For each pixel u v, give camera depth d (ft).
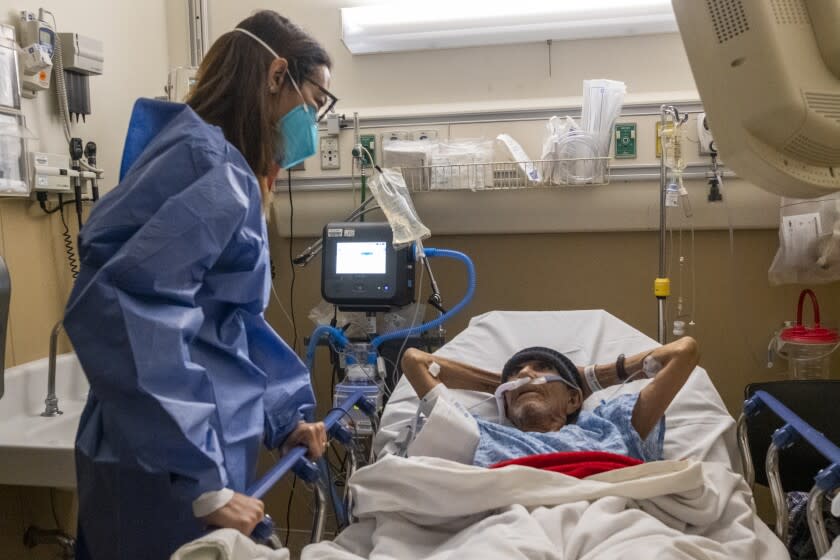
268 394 4.77
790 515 6.36
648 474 5.01
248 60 4.70
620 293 8.66
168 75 9.00
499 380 7.00
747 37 3.71
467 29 8.55
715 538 4.83
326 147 8.91
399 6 8.56
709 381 6.95
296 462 4.50
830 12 3.70
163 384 3.51
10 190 6.40
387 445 6.21
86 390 7.34
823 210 7.48
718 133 4.02
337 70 9.23
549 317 7.62
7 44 6.43
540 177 8.14
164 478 3.81
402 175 8.16
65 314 3.65
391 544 4.61
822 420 6.88
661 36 8.49
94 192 7.61
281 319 9.33
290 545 9.22
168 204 3.73
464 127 8.71
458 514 4.79
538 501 4.75
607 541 4.24
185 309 3.70
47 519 7.09
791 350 7.86
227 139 4.66
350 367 7.11
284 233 9.14
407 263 7.50
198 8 9.27
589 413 6.41
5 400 6.42
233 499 3.67
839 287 8.13
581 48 8.69
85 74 7.62
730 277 8.40
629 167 8.26
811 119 3.69
